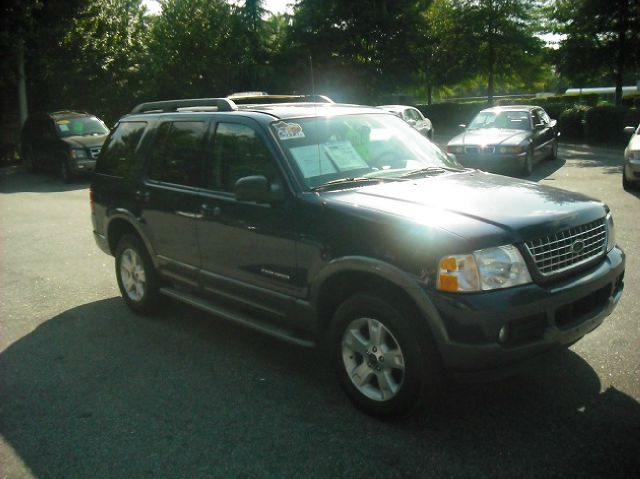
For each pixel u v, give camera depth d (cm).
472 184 421
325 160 433
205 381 444
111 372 465
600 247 391
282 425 377
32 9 2239
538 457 331
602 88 7088
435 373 348
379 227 358
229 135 465
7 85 2392
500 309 324
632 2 2580
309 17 4350
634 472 314
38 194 1459
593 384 409
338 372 395
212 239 471
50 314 603
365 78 4291
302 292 405
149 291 564
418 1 4319
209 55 3762
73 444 365
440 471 323
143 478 330
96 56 2588
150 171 542
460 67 3912
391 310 353
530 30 3534
